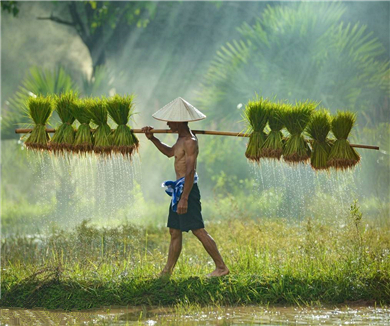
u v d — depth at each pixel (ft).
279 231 66.33
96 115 53.67
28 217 101.45
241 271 51.85
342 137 53.88
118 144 53.31
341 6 145.38
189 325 41.37
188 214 50.16
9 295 49.60
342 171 54.44
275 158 53.57
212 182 132.36
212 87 138.72
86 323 42.86
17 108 123.34
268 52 133.08
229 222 77.20
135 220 80.02
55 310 47.73
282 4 150.20
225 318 43.21
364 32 152.46
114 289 49.21
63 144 53.93
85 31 175.83
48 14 215.51
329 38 129.08
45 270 51.65
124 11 174.19
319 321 42.16
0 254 61.77
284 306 46.93
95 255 56.65
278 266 52.11
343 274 49.85
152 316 44.39
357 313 44.55
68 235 65.10
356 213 58.85
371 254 53.67
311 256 54.54
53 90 117.19
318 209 75.51
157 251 61.31
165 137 136.77
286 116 53.21
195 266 55.16
